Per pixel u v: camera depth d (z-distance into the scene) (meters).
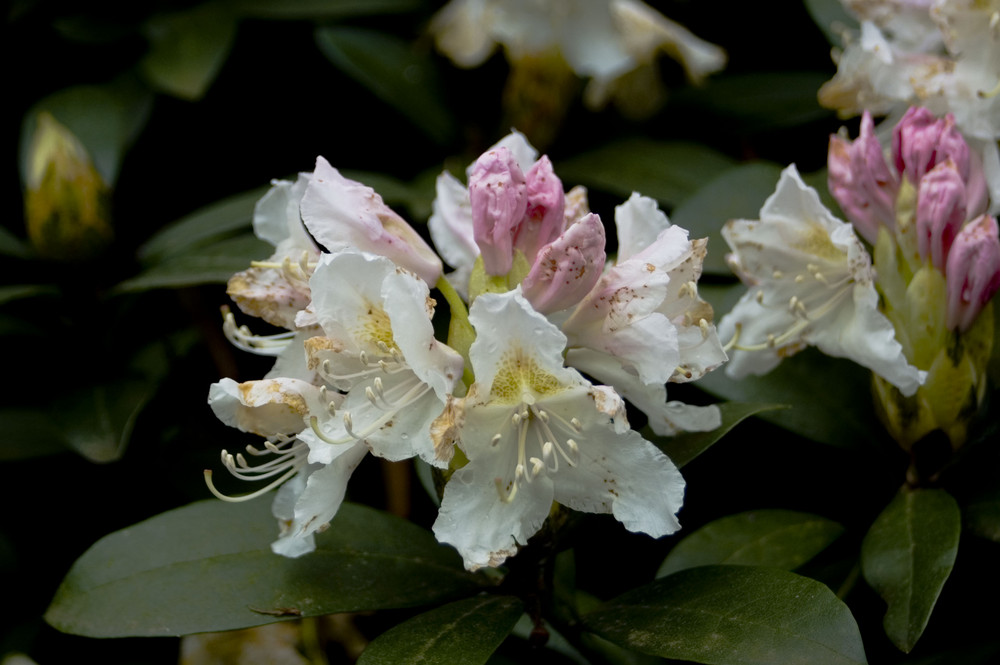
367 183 0.76
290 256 0.64
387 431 0.60
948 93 0.67
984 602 0.68
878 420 0.69
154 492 0.77
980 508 0.66
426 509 0.76
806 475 0.73
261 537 0.65
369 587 0.64
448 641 0.61
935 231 0.65
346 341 0.60
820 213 0.66
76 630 0.62
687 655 0.60
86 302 0.77
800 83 0.83
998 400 0.68
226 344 0.80
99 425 0.72
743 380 0.70
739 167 0.75
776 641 0.59
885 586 0.64
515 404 0.59
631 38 0.81
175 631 0.62
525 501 0.60
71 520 0.77
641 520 0.60
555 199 0.61
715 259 0.73
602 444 0.60
